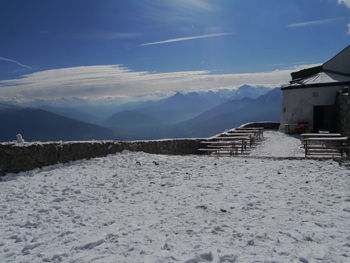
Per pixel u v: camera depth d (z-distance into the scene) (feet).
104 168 29.37
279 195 18.65
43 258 10.50
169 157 35.99
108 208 16.84
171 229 13.07
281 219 14.02
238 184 22.04
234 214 14.99
